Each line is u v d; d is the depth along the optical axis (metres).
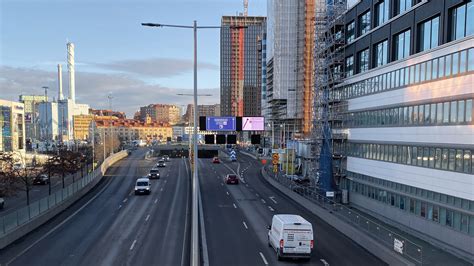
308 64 119.50
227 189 50.81
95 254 22.03
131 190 48.72
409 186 31.17
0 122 85.31
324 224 31.33
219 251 23.11
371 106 37.94
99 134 171.25
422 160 29.22
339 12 47.09
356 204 41.69
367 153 39.12
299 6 121.94
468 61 23.92
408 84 31.06
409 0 31.78
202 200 41.88
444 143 26.25
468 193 23.80
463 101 24.39
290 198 44.44
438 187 27.00
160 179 60.38
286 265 20.80
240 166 84.69
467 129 23.88
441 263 21.56
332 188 45.22
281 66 122.44
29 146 126.88
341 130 45.44
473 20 24.14
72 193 40.03
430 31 29.00
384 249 21.83
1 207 37.66
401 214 32.09
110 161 82.62
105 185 53.09
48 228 28.48
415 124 30.14
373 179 37.78
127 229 28.20
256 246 24.33
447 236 25.59
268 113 152.50
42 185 55.75
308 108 119.38
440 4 27.19
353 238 26.28
